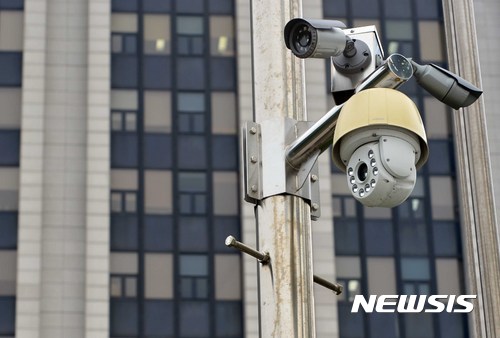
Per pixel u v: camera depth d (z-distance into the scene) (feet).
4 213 321.11
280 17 65.21
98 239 321.32
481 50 337.93
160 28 345.72
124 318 315.99
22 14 340.59
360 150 57.62
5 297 313.12
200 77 342.85
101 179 327.47
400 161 56.75
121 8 345.31
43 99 333.01
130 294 318.65
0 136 328.70
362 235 329.11
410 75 59.36
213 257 324.60
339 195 330.95
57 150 329.52
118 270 320.29
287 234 61.62
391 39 350.84
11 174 325.42
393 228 331.57
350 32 61.46
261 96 64.34
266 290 61.21
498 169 317.83
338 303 322.34
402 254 329.72
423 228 332.80
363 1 351.87
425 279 328.08
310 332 60.39
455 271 329.11
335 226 328.90
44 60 336.70
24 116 330.75
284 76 64.28
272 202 62.18
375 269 327.47
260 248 62.18
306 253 61.77
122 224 324.60
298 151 61.93
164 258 323.57
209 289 321.52
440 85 61.16
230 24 348.79
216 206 330.34
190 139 336.49
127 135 334.03
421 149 58.39
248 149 63.26
